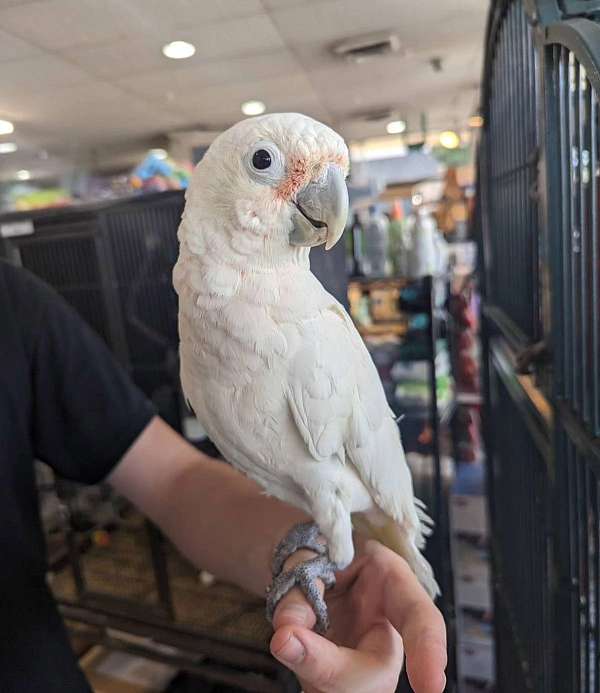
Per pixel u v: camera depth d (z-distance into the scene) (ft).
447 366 5.68
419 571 2.45
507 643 4.25
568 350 2.18
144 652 3.93
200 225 1.91
